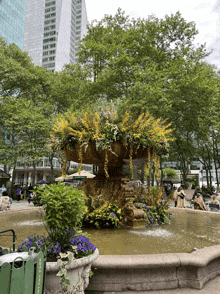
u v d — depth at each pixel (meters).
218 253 3.04
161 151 5.58
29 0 101.31
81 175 20.23
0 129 26.58
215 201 11.30
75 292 2.21
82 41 23.42
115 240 4.05
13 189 24.97
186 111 17.44
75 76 26.45
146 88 15.10
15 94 32.25
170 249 3.53
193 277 2.80
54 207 2.37
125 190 5.39
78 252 2.35
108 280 2.72
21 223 5.62
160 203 5.93
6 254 2.04
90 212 5.15
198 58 21.06
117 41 21.22
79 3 115.69
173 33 21.27
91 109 5.56
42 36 95.25
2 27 70.31
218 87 18.05
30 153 22.48
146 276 2.75
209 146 29.78
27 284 1.82
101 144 4.94
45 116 26.89
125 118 5.07
